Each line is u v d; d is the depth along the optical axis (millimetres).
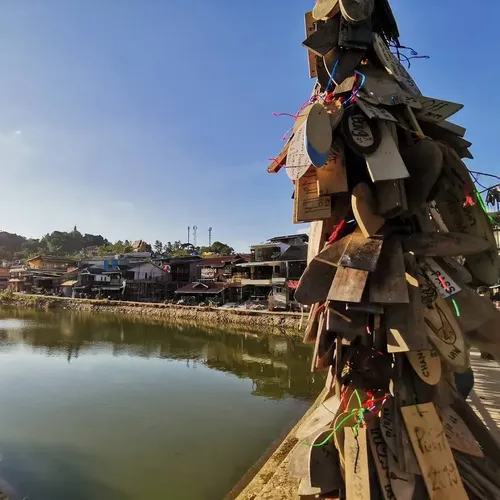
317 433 2379
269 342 26000
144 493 7559
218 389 15031
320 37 2404
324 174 2240
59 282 64438
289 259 34688
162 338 28203
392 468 2025
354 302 2061
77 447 9734
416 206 2236
